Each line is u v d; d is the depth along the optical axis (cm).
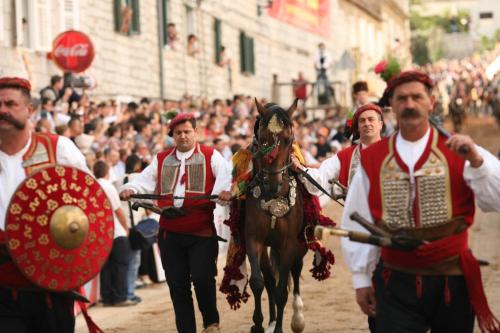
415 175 665
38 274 688
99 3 2625
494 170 646
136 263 1438
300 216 1084
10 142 722
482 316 656
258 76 4122
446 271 661
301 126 2948
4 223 686
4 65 2131
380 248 695
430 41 9362
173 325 1250
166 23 3120
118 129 1900
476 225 2159
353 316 1245
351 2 5866
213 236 1073
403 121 666
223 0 3675
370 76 5594
